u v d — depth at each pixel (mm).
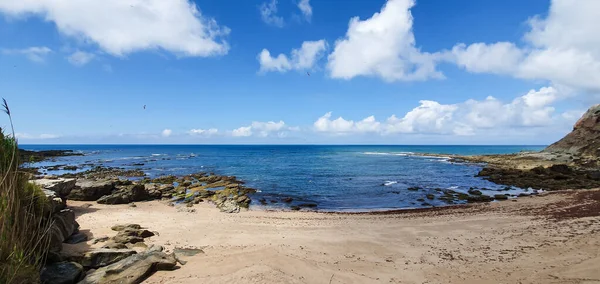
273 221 17562
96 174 42500
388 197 27953
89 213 18234
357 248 12367
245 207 23422
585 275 8438
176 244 12359
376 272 9703
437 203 25062
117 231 13609
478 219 17203
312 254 11297
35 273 6641
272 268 9031
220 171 49500
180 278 8156
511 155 70062
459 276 9391
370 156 101188
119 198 22844
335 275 9180
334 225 16547
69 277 7750
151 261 8734
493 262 10438
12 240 6168
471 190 29844
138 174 43062
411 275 9508
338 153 128250
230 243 12648
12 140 7980
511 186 32875
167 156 97125
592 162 43938
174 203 24141
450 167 57094
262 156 100625
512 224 15516
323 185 34969
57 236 9562
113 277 7926
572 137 58781
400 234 14531
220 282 7914
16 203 6742
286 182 37375
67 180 17172
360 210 22828
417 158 87438
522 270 9484
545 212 18094
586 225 13992
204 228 15250
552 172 37312
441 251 11961
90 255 9078
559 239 12227
